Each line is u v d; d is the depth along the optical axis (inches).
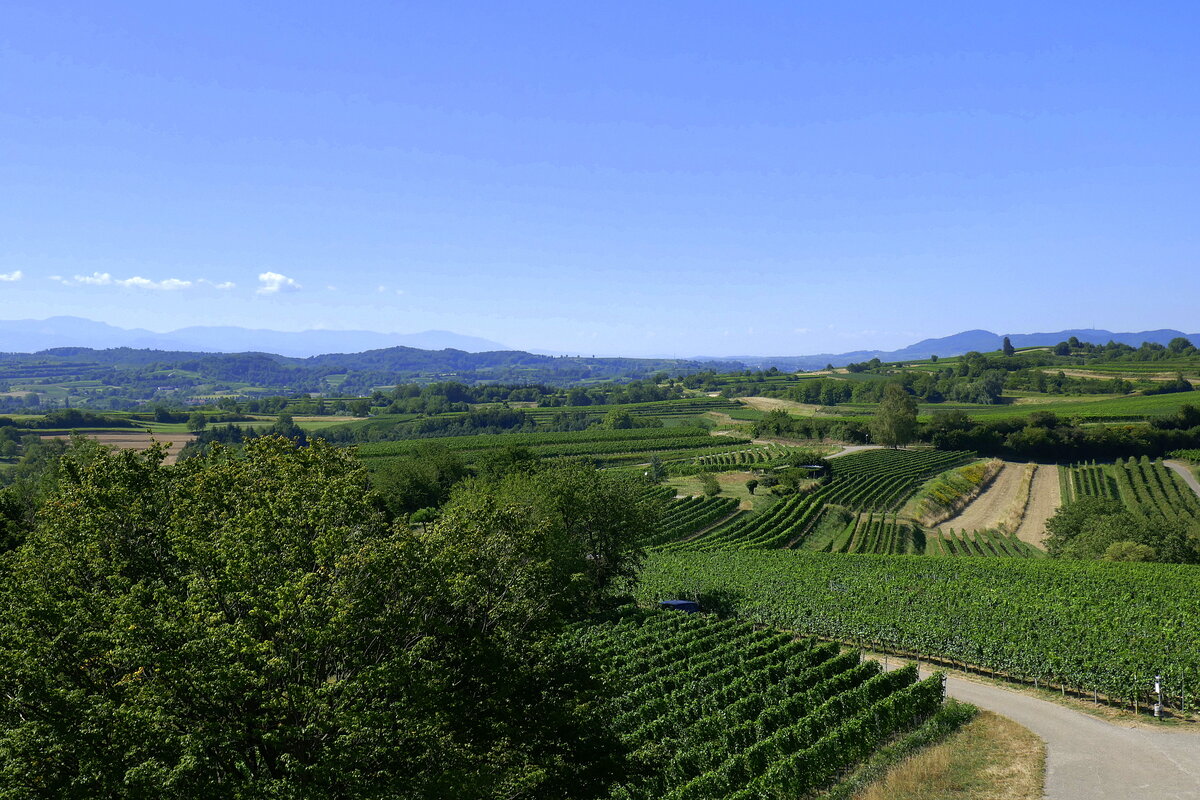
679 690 1435.8
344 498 879.7
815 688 1418.6
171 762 633.6
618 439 7145.7
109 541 853.2
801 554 3105.3
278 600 684.7
